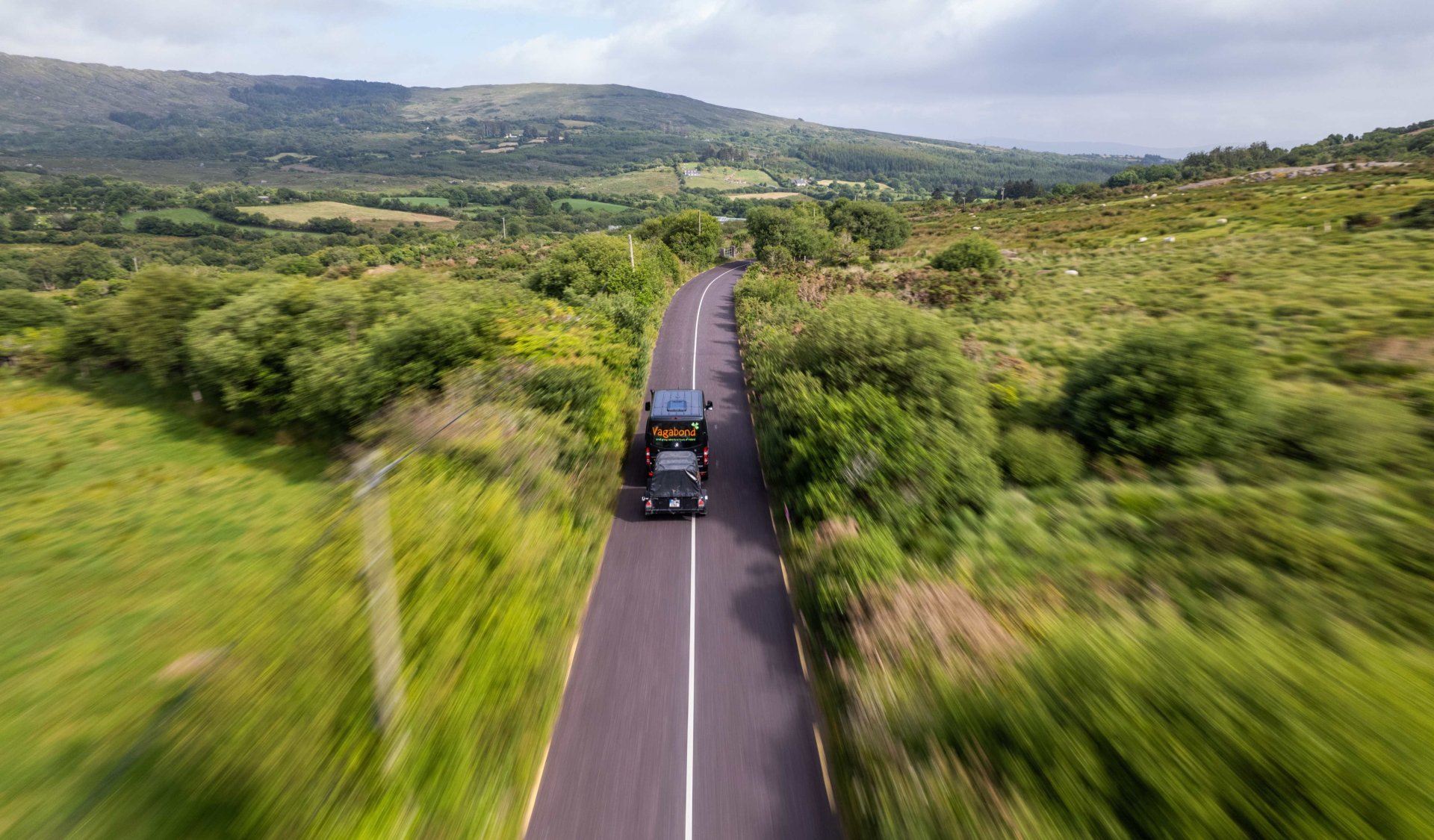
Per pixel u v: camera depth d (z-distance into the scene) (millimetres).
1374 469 20328
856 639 13984
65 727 12430
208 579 18172
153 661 14453
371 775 10359
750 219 87625
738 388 36188
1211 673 9828
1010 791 9281
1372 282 42906
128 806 10133
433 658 12367
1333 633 12016
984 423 22984
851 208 101375
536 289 54000
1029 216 124000
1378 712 8797
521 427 21078
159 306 32812
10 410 30719
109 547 19859
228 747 10531
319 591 13469
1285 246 59844
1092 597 14086
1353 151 156375
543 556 16719
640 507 22750
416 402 24078
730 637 16078
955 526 17859
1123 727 9195
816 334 27594
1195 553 16000
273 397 28391
